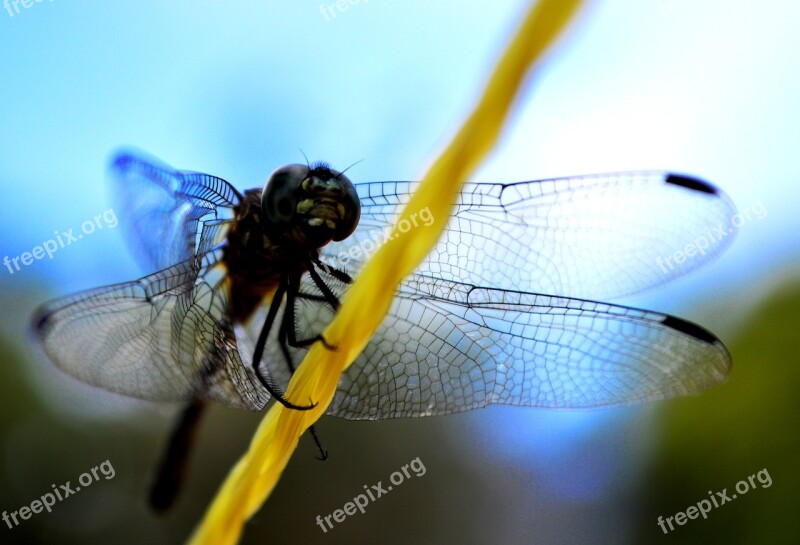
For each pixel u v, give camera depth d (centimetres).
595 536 28
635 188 18
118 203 19
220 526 16
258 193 19
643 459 26
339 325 16
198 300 18
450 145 12
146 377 18
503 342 18
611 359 18
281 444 16
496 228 18
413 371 19
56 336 18
